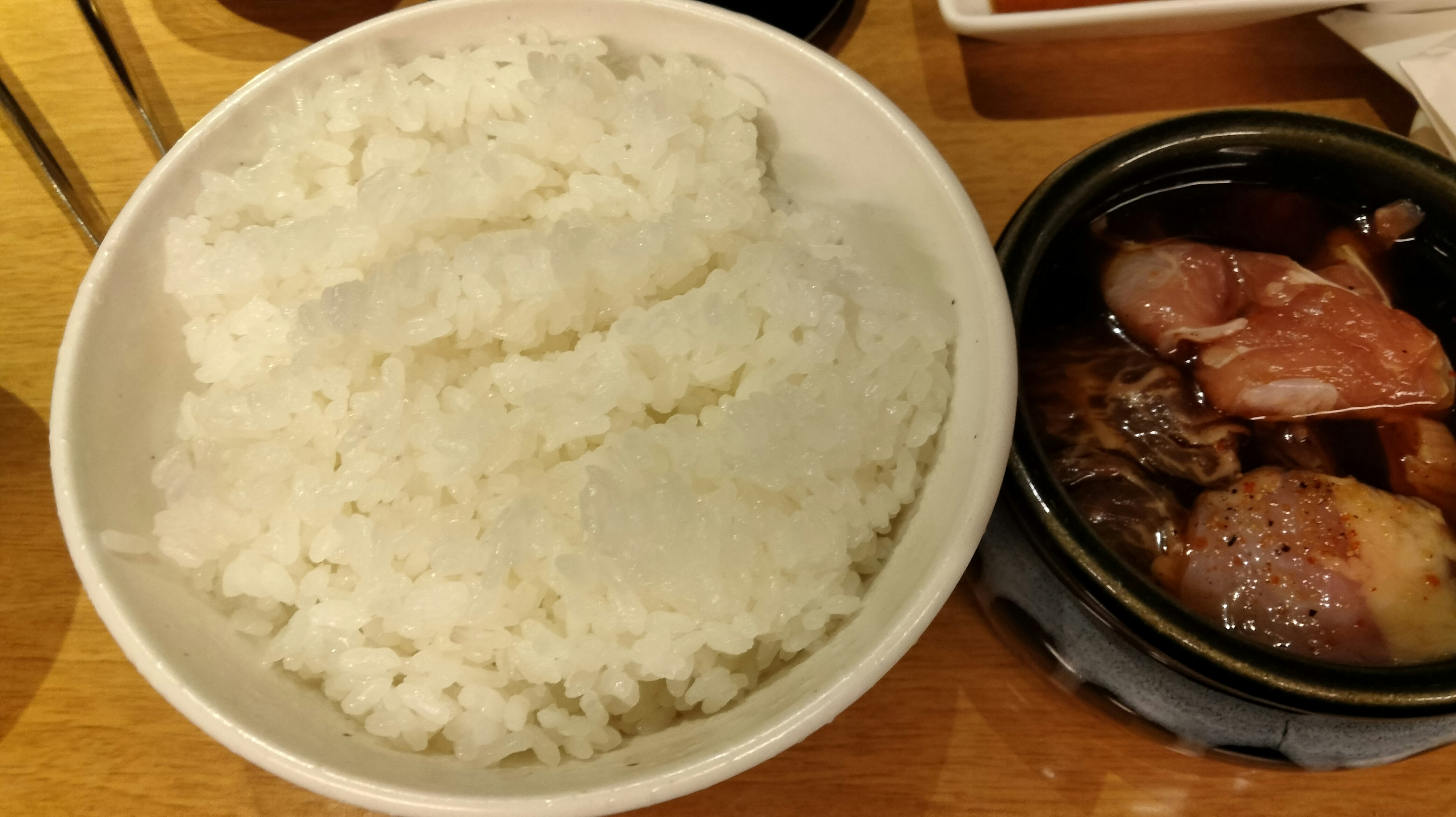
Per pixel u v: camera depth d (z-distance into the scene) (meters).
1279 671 0.18
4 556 0.24
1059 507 0.19
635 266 0.22
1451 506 0.22
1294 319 0.23
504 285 0.22
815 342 0.22
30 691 0.23
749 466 0.21
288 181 0.24
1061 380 0.24
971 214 0.21
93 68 0.30
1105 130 0.30
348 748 0.18
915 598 0.18
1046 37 0.29
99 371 0.20
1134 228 0.25
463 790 0.17
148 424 0.21
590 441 0.23
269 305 0.23
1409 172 0.23
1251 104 0.30
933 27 0.31
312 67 0.23
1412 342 0.23
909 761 0.23
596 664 0.20
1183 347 0.24
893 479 0.22
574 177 0.24
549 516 0.21
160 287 0.22
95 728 0.22
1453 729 0.20
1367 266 0.25
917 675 0.23
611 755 0.19
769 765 0.23
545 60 0.24
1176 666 0.19
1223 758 0.21
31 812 0.22
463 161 0.23
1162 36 0.31
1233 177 0.25
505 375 0.22
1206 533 0.21
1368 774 0.22
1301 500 0.21
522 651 0.20
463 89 0.24
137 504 0.21
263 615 0.21
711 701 0.20
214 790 0.22
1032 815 0.22
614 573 0.20
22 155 0.29
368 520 0.21
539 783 0.18
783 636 0.21
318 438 0.22
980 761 0.23
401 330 0.22
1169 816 0.22
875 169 0.23
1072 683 0.22
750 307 0.23
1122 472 0.22
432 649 0.20
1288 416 0.23
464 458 0.21
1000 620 0.22
